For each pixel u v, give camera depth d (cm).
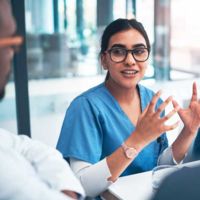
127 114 124
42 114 319
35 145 72
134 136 98
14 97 218
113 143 119
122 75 120
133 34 118
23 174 51
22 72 207
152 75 415
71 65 430
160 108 97
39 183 52
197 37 475
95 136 116
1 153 53
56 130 286
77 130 115
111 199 97
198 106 115
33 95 355
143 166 120
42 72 409
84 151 111
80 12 434
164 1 446
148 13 439
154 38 443
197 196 36
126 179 105
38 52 414
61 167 69
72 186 66
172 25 457
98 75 396
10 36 48
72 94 365
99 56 131
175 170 39
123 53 118
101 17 429
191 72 451
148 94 133
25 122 228
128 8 433
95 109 119
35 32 412
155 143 124
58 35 431
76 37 438
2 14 47
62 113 323
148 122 96
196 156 120
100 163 101
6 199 49
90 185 100
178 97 324
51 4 420
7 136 71
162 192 37
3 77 49
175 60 461
